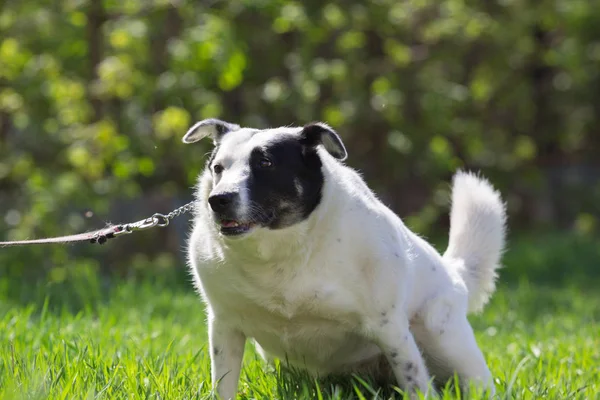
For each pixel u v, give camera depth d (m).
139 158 13.48
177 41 13.33
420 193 19.08
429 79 16.98
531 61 21.48
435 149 16.67
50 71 13.59
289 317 5.36
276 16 14.51
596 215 22.55
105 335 7.10
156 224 5.91
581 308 11.84
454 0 16.88
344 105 15.60
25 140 14.30
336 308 5.30
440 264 6.02
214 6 14.31
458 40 17.19
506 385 5.44
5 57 13.29
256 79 16.31
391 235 5.45
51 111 13.98
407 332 5.46
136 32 13.02
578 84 21.36
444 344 5.82
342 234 5.25
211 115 13.67
